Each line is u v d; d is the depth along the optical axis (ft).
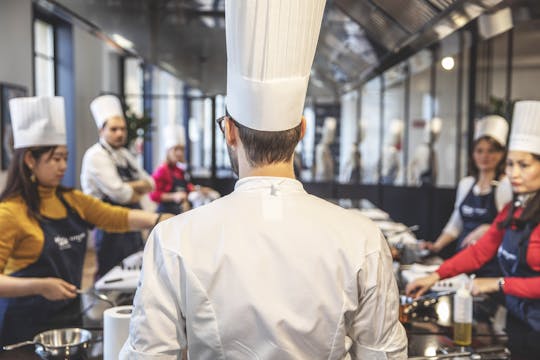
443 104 23.20
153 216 7.28
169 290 3.12
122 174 12.12
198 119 23.38
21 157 6.22
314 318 3.04
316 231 3.16
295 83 3.22
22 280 5.53
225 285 3.06
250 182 3.32
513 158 6.40
